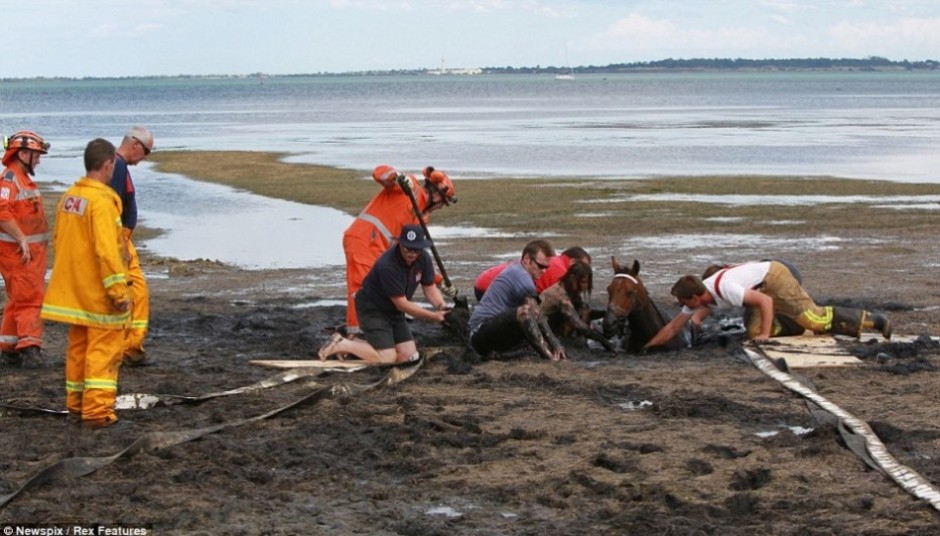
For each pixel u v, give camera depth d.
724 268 11.69
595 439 8.06
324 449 7.92
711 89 198.62
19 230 10.37
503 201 26.67
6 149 10.54
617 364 10.77
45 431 8.41
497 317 11.02
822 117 78.94
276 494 6.99
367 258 11.58
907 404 8.93
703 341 11.84
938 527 6.24
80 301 8.32
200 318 13.27
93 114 108.81
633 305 11.16
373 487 7.14
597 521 6.48
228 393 9.54
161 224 24.33
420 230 10.56
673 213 24.16
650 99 138.75
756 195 27.78
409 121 81.75
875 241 19.89
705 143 49.84
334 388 9.48
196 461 7.61
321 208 26.84
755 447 7.77
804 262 17.62
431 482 7.19
